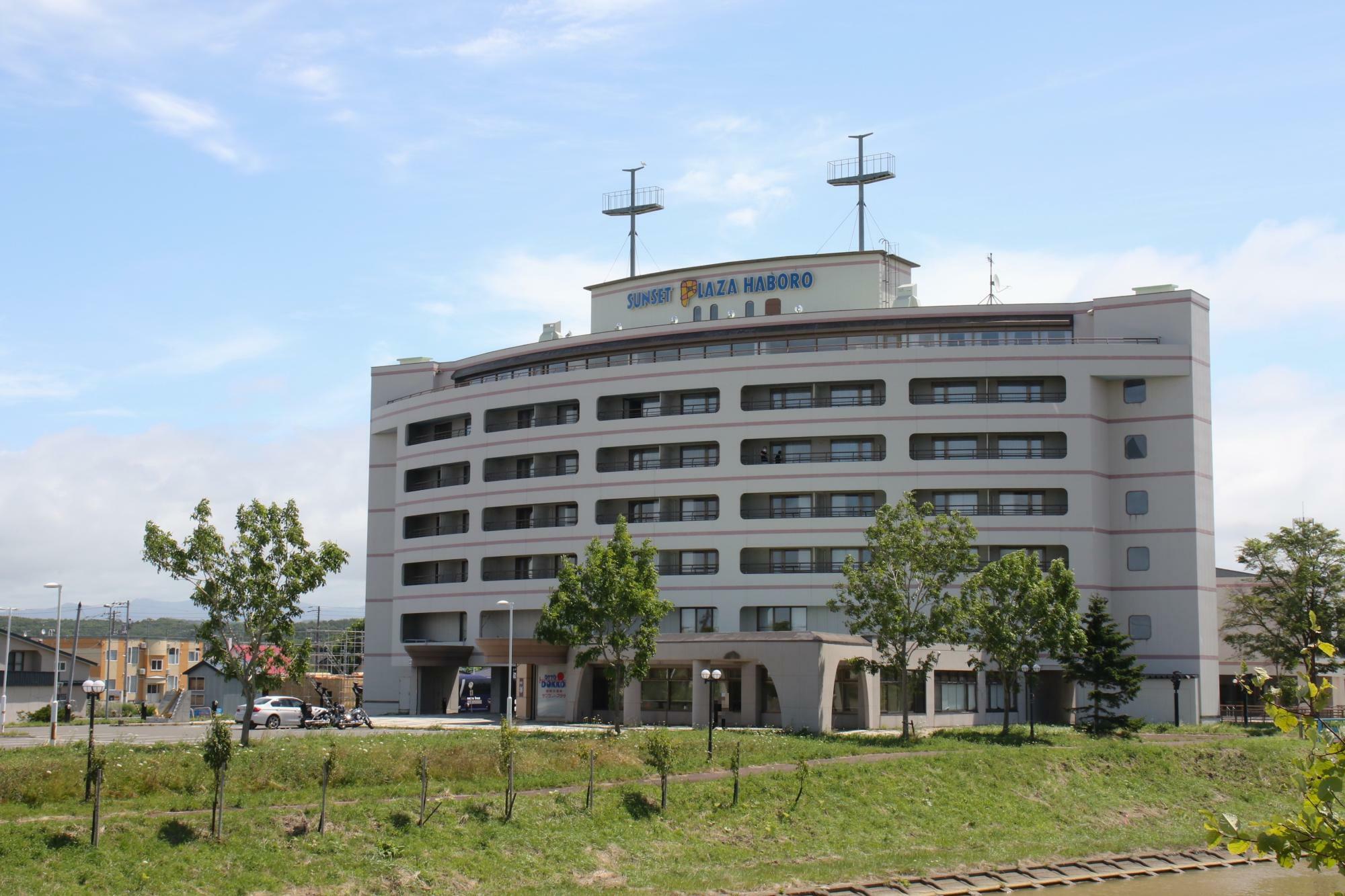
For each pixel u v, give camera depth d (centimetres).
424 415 10844
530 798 4484
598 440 9794
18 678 10056
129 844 3481
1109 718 7300
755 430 9381
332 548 5644
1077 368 9131
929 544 6869
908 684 6856
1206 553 9131
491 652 9062
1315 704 1474
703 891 3906
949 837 4978
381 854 3791
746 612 9275
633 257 11269
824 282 10000
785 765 5506
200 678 11188
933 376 9162
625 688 7219
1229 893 4409
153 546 5428
